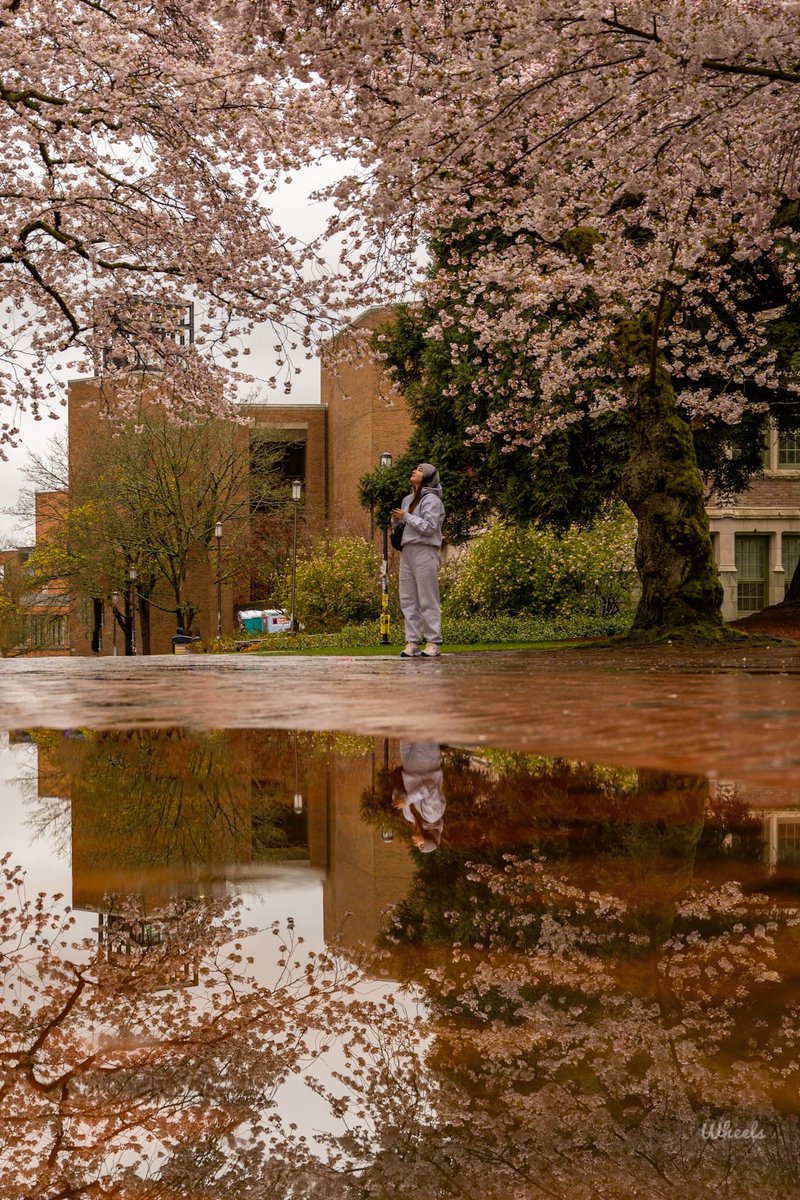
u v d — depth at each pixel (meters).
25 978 0.63
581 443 18.09
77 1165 0.43
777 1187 0.40
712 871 0.90
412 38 7.37
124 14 10.59
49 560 37.91
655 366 10.80
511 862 0.95
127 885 0.87
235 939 0.70
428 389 20.08
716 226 10.80
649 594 11.05
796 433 26.89
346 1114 0.46
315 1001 0.58
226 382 14.54
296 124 10.45
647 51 7.30
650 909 0.77
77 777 1.61
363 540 34.72
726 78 8.42
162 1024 0.55
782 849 1.00
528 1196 0.40
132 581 37.44
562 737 2.14
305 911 0.78
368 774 1.60
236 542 40.03
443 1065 0.48
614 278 11.45
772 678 5.02
